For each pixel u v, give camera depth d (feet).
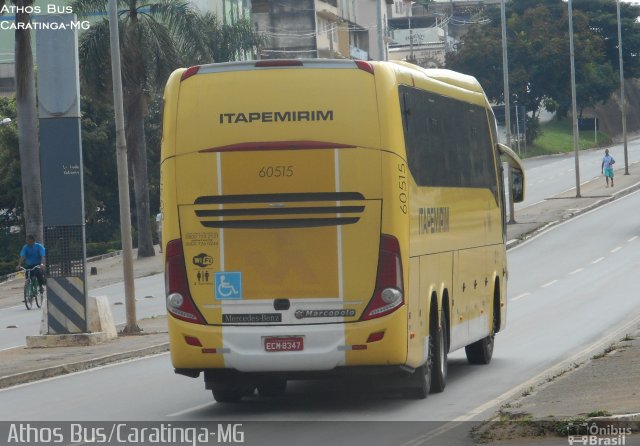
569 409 70.69
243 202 77.46
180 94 78.64
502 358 111.14
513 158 115.34
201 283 77.92
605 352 102.78
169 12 296.92
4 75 518.78
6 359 119.96
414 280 79.61
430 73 90.22
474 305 100.99
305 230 77.05
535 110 642.22
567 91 640.99
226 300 77.56
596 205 349.00
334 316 76.84
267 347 77.05
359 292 76.69
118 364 117.39
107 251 364.38
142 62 291.79
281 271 77.10
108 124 387.55
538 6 654.94
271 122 77.30
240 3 540.11
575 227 301.22
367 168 76.69
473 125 102.68
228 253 77.66
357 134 76.84
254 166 77.30
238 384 85.10
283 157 77.10
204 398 89.20
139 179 311.27
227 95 77.87
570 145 650.84
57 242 133.90
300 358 76.79
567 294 178.29
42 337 132.46
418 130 83.10
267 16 575.79
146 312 186.29
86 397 91.61
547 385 84.12
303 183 77.00
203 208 77.87
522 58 627.05
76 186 133.80
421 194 82.48
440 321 87.61
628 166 486.38
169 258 78.43
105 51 290.35
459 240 95.09
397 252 76.74
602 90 655.35
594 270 214.28
